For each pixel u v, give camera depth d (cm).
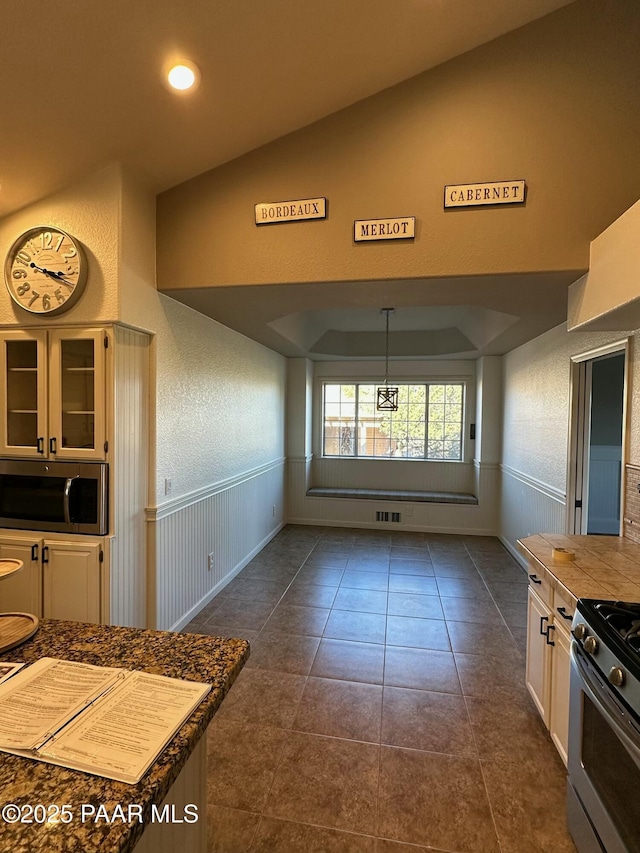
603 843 132
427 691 243
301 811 168
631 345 251
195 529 333
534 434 420
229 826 162
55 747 80
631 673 119
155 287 269
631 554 221
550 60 222
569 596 176
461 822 164
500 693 242
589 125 221
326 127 244
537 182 225
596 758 141
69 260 239
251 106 221
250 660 273
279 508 570
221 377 375
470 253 232
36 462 253
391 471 620
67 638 123
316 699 236
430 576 419
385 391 504
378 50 209
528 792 178
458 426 614
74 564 245
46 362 249
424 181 235
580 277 232
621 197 219
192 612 329
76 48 173
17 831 65
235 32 182
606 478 475
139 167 243
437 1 191
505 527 518
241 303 302
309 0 176
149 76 191
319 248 247
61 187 242
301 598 367
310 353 562
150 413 274
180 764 80
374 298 284
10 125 199
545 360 391
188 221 263
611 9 217
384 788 179
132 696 95
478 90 229
